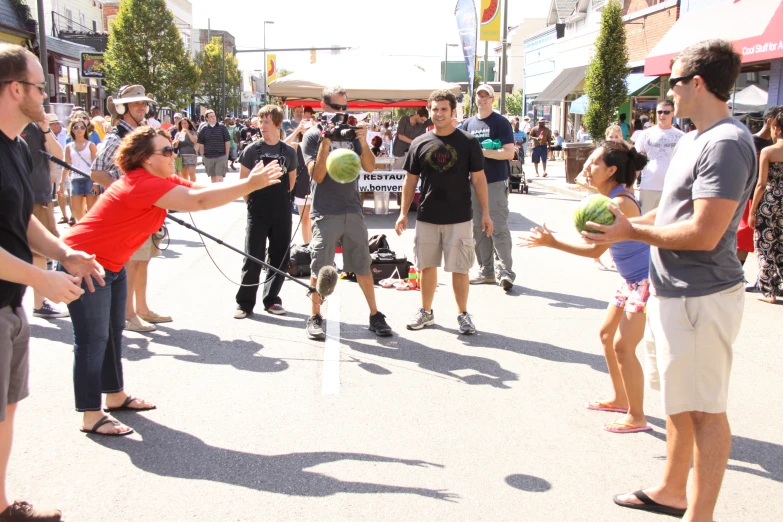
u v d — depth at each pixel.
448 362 5.67
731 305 3.07
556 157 35.28
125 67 34.09
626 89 20.50
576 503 3.55
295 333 6.45
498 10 21.64
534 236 3.83
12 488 3.63
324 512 3.43
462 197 6.23
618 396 4.70
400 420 4.54
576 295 8.00
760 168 7.57
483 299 7.79
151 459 3.97
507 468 3.91
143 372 5.37
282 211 6.93
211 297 7.75
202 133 17.75
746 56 14.67
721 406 3.09
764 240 7.66
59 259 3.36
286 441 4.22
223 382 5.18
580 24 33.56
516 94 51.66
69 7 35.84
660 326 3.19
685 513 3.16
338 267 9.12
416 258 6.47
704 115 3.05
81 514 3.40
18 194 3.09
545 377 5.35
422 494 3.61
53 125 12.59
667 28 21.94
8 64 3.01
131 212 4.03
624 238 3.09
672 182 3.17
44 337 6.21
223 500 3.54
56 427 4.38
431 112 6.15
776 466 3.97
